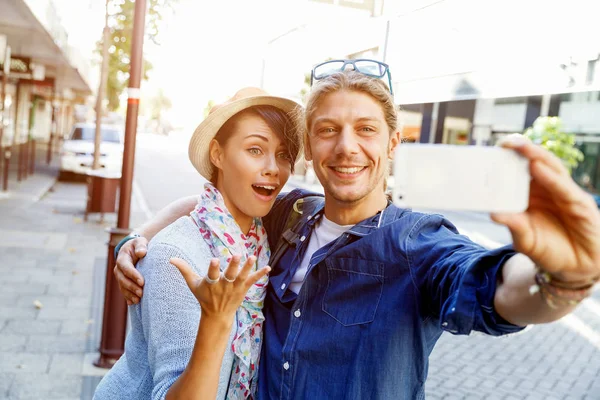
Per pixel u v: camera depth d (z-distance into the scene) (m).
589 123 8.66
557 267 0.86
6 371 3.72
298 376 1.40
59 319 4.82
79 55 16.12
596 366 5.08
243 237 1.54
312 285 1.45
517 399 4.29
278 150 1.58
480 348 5.42
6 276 6.00
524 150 0.80
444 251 1.32
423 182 0.81
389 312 1.34
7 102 20.30
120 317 3.95
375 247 1.39
